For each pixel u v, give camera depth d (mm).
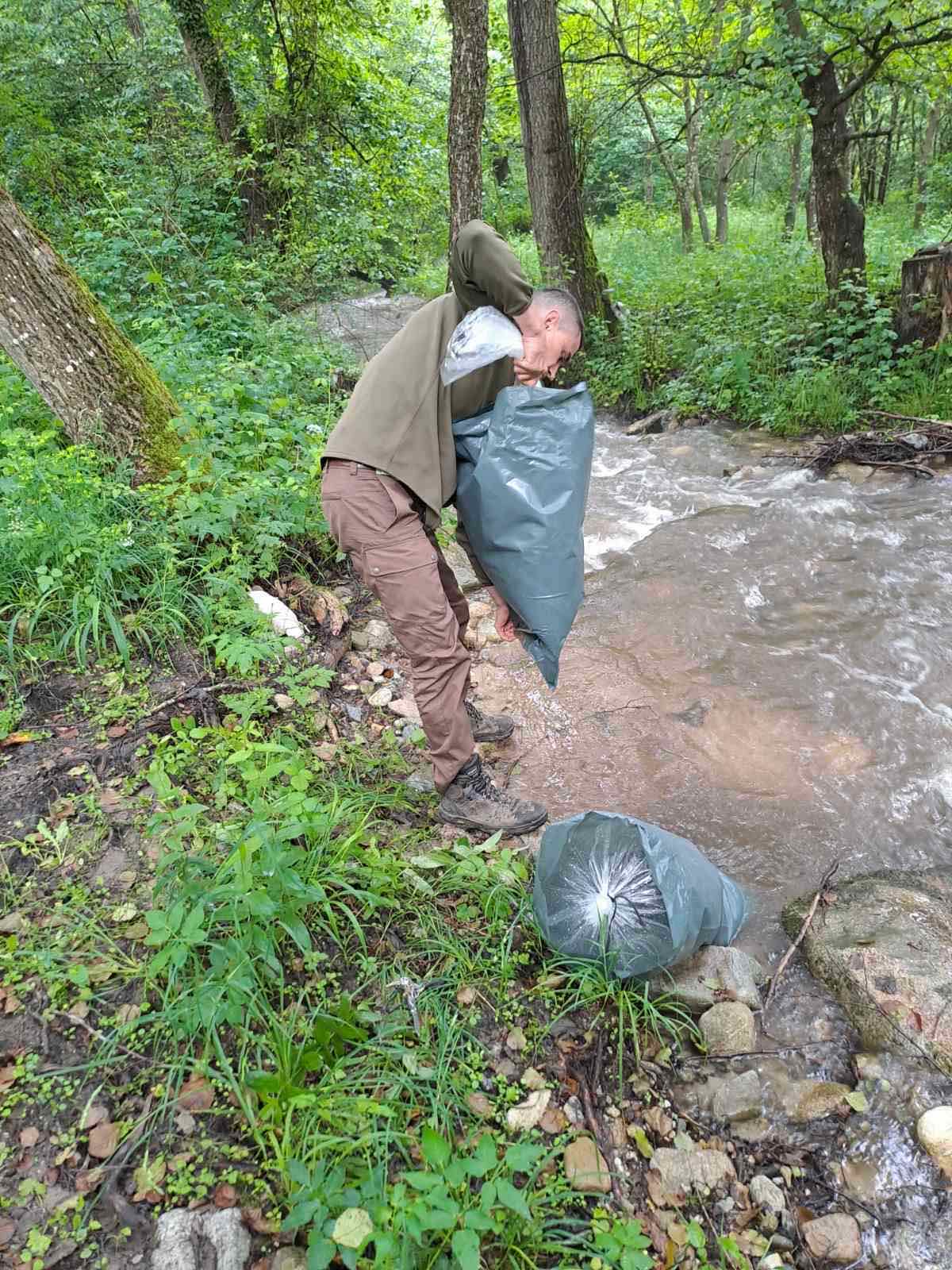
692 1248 1704
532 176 9156
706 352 7949
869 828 2877
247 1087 1784
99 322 4023
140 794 2592
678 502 5711
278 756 2785
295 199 9648
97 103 11562
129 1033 1889
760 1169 1894
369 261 10008
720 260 10891
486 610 4211
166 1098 1747
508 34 12430
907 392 6766
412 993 2072
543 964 2258
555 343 2316
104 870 2326
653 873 2135
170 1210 1588
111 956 2053
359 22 11586
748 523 5117
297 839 2426
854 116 13430
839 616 4113
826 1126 1970
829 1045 2150
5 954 2053
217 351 6543
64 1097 1765
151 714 2943
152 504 3789
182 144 9664
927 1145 1889
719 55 8000
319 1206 1526
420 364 2297
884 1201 1832
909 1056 2061
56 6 11914
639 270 11633
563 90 8891
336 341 8273
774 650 3863
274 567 3777
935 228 12102
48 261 3873
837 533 4898
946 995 2133
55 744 2787
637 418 8156
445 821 2713
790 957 2373
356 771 2910
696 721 3402
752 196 23047
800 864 2730
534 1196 1659
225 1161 1683
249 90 10750
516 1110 1861
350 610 3959
